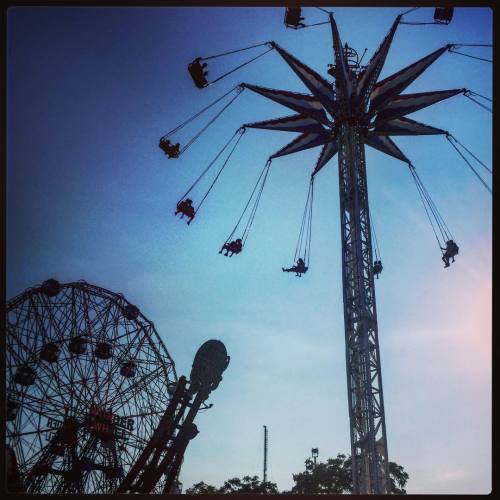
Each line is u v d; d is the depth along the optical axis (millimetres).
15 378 50031
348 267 38656
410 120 45500
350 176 41156
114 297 57375
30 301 52188
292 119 46281
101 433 51906
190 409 51625
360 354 35812
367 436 33594
